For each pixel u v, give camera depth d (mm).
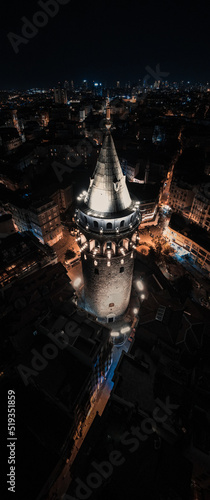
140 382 37938
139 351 43094
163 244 91062
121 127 184875
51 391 38969
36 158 141625
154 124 176750
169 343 42906
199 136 155875
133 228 37250
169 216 109562
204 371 36938
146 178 116625
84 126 186500
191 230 89938
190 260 87875
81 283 75188
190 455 31000
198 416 32594
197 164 121875
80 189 125125
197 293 76750
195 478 35312
